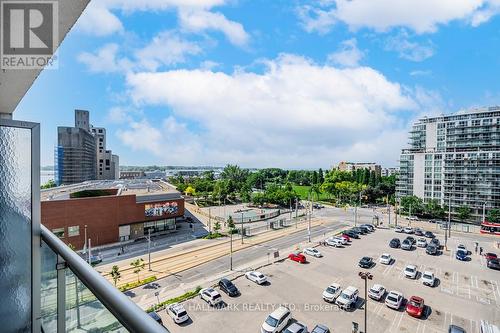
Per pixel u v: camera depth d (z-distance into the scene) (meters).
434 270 19.47
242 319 11.98
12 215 1.67
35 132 1.77
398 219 40.53
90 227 22.52
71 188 32.38
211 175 84.44
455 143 46.34
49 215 20.38
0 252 1.61
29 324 1.71
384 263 20.41
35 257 1.74
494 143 42.12
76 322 1.33
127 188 36.72
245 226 33.38
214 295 13.16
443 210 39.84
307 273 17.94
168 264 18.98
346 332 11.38
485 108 43.59
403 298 14.33
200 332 10.96
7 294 1.63
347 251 23.58
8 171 1.67
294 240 27.05
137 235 25.80
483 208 38.50
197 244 24.64
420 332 11.57
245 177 78.81
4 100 2.21
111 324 1.00
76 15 1.35
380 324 12.08
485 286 16.69
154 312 12.22
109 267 18.41
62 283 1.53
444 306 13.98
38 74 1.79
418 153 47.38
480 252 23.94
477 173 40.69
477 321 12.60
